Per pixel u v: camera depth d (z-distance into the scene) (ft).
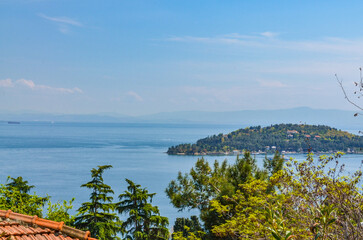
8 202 80.84
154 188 500.33
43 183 519.60
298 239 34.40
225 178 75.20
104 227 90.99
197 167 80.38
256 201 49.42
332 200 34.37
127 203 96.73
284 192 41.47
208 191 80.48
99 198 93.09
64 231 31.76
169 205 398.21
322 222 25.27
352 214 32.04
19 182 94.84
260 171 73.56
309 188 37.40
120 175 627.05
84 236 31.35
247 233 47.60
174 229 144.15
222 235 58.23
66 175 604.90
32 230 31.01
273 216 23.79
